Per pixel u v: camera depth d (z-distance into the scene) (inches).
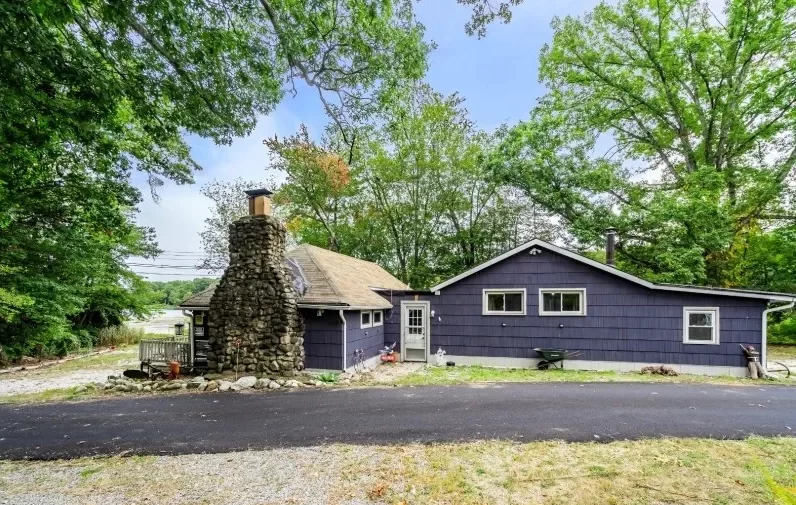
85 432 230.2
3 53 159.2
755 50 652.1
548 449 190.2
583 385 344.8
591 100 788.0
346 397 306.2
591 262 438.0
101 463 184.1
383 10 244.7
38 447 206.4
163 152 449.4
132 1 171.9
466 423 233.9
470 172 923.4
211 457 189.3
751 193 686.5
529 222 946.7
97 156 394.0
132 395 328.2
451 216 980.6
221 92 241.0
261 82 260.4
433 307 502.3
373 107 287.3
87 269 605.0
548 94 805.9
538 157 705.6
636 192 748.0
